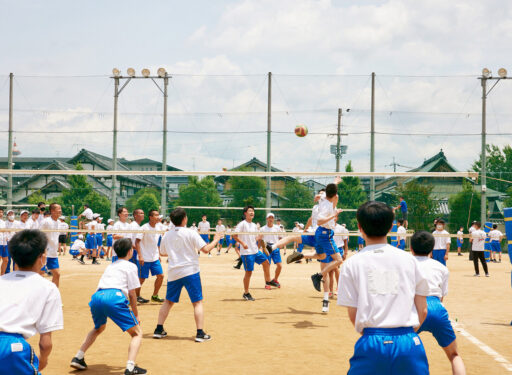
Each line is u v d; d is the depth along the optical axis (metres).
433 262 4.94
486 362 5.80
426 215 41.44
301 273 17.75
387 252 3.17
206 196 47.69
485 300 11.13
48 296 3.34
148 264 10.15
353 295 3.13
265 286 12.88
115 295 5.30
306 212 44.66
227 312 9.16
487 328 7.86
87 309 9.38
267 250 9.73
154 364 5.63
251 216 10.83
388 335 3.00
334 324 8.07
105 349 6.30
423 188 42.25
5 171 11.20
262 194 47.06
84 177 49.31
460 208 40.41
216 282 14.27
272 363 5.70
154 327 7.72
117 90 36.94
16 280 3.32
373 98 37.06
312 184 46.41
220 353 6.14
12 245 3.37
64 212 47.38
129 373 5.11
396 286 3.07
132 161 82.50
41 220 15.22
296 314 9.00
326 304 9.20
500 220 47.28
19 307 3.21
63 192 48.66
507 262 25.53
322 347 6.48
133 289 5.62
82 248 20.77
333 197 8.80
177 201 48.16
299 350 6.31
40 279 3.37
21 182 61.19
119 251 5.65
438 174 10.49
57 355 6.00
